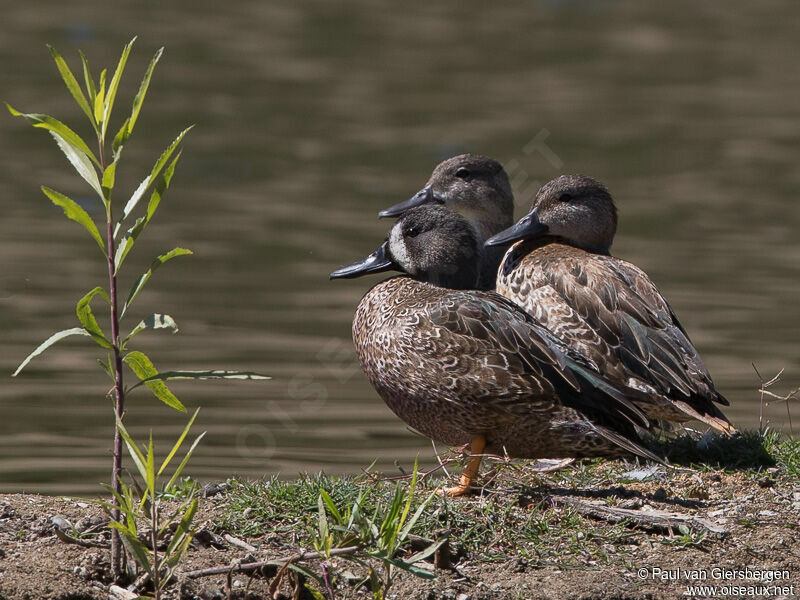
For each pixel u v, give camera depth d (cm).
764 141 2712
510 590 716
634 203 2255
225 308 1666
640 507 819
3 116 2667
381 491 828
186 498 811
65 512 774
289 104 2908
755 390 1366
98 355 1454
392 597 699
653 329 1002
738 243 2014
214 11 3838
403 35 3675
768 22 3931
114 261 646
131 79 3000
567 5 4138
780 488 866
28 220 2012
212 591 686
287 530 754
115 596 674
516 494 822
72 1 3781
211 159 2455
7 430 1170
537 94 3084
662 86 3192
